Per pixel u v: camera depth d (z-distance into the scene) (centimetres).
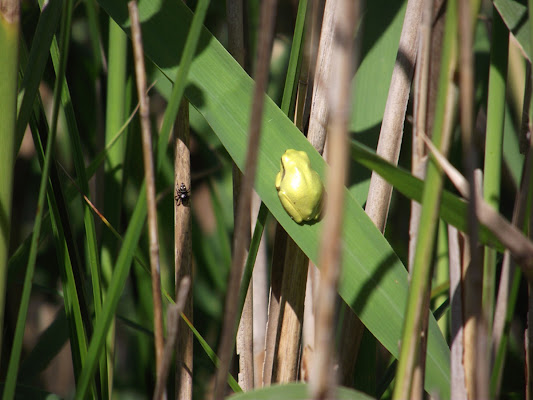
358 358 360
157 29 353
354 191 360
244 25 364
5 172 350
